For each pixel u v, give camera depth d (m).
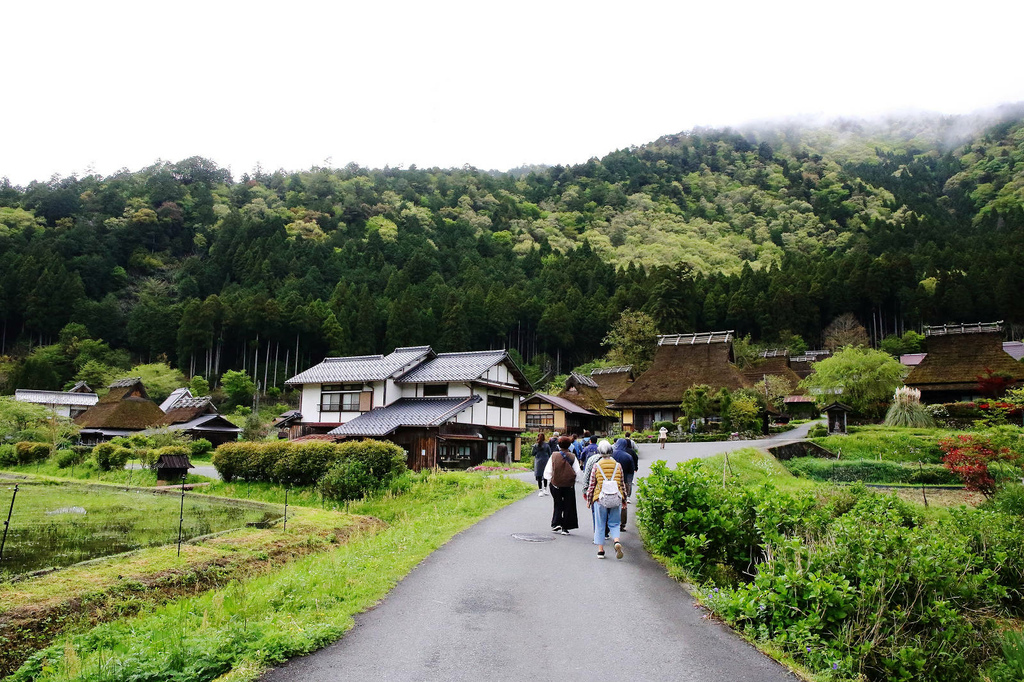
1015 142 153.00
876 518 7.83
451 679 4.80
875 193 132.88
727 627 6.23
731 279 85.00
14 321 70.88
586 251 106.06
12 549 11.11
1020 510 12.71
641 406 40.75
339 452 21.91
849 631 5.93
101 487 22.95
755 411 35.12
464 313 74.56
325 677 4.81
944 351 36.69
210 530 13.16
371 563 8.63
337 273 88.81
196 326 68.31
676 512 8.85
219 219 107.50
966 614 7.89
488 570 8.36
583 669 5.06
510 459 35.69
